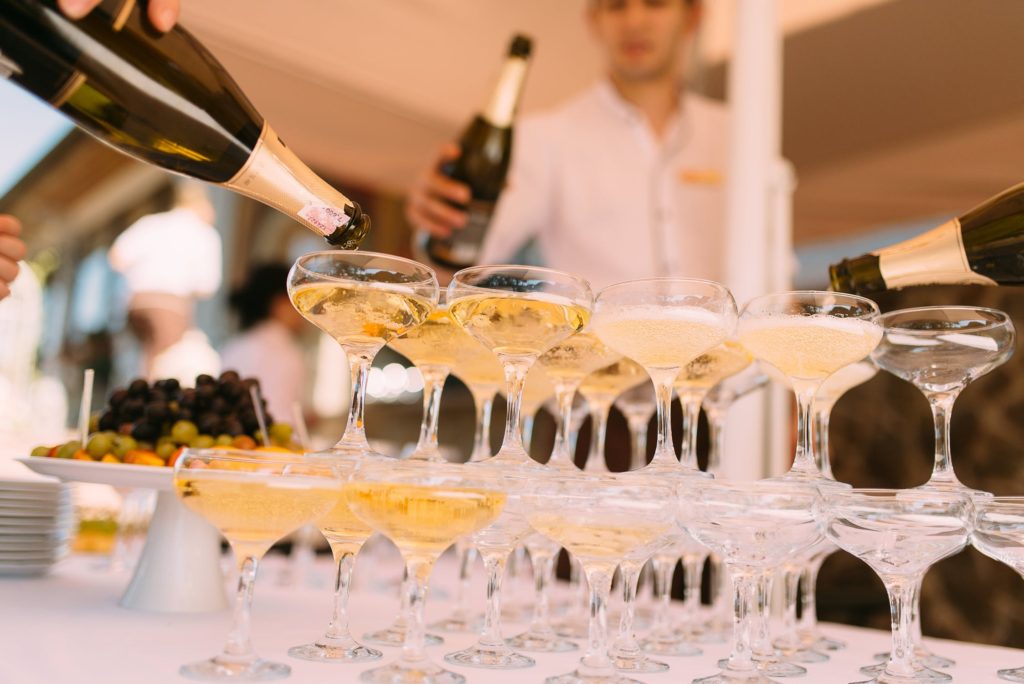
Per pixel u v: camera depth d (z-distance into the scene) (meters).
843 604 1.78
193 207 3.93
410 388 3.71
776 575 1.36
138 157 0.90
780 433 1.57
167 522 0.97
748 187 1.75
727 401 1.05
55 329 4.25
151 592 0.94
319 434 3.91
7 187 4.14
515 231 2.37
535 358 0.78
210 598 0.96
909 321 0.77
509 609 1.03
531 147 2.40
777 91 1.79
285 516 0.61
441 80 2.78
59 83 0.82
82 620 0.83
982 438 1.76
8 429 3.67
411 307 0.72
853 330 0.74
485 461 0.74
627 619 0.71
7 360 4.13
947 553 0.66
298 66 2.59
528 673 0.64
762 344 0.76
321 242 4.13
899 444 1.88
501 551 0.73
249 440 1.04
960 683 0.66
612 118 2.42
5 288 1.10
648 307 0.75
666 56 2.39
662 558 0.89
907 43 2.24
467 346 0.83
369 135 2.92
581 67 2.76
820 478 0.74
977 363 0.74
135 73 0.81
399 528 0.62
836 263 0.88
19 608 0.88
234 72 2.58
